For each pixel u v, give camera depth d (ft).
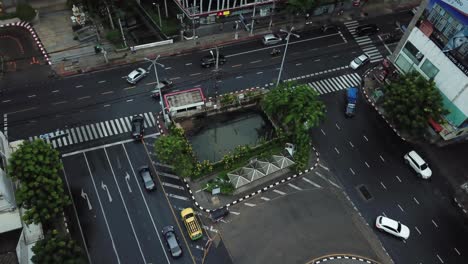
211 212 188.96
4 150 184.03
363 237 188.55
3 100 223.30
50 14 268.21
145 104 229.04
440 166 215.10
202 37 265.34
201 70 248.11
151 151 209.97
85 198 190.60
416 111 204.95
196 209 191.01
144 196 193.57
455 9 188.44
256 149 210.18
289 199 197.77
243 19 273.95
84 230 181.06
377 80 250.37
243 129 225.97
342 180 206.39
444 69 204.23
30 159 167.84
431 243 188.24
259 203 195.42
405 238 187.32
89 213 186.19
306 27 277.23
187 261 176.14
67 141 209.77
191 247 179.93
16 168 168.04
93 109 224.12
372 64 259.80
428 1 201.16
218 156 212.84
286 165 200.54
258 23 275.59
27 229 172.96
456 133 213.66
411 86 208.13
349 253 183.21
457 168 214.90
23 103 223.10
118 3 257.14
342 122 230.07
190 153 202.90
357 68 255.29
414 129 211.41
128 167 202.90
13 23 260.42
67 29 261.44
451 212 199.21
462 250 187.62
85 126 216.54
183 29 268.82
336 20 283.79
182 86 239.09
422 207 199.82
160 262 175.11
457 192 206.08
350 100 232.73
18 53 245.86
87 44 254.68
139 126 213.87
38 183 165.27
